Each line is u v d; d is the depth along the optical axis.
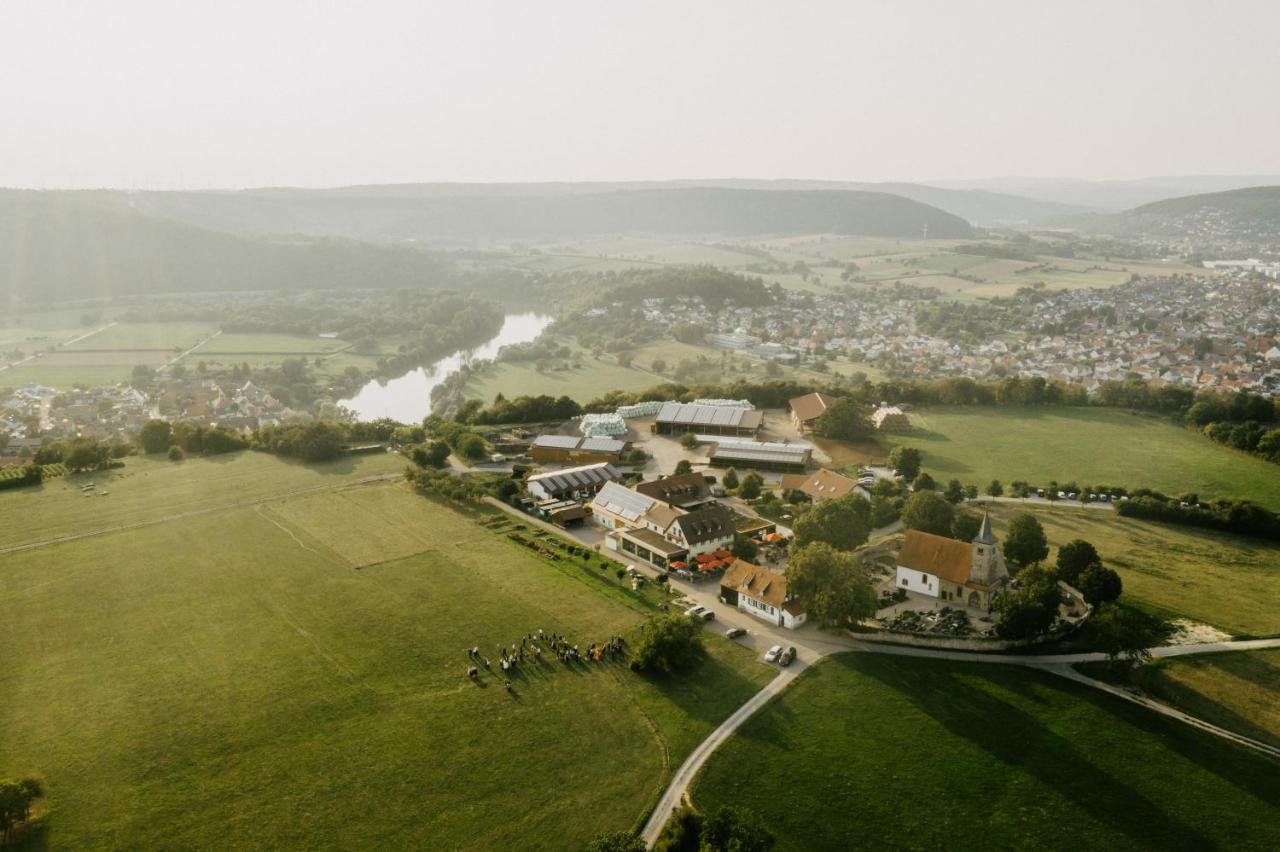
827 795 100.31
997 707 117.81
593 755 106.81
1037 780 103.69
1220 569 169.50
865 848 93.06
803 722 113.69
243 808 97.38
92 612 146.12
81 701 118.56
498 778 102.62
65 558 169.88
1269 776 105.44
